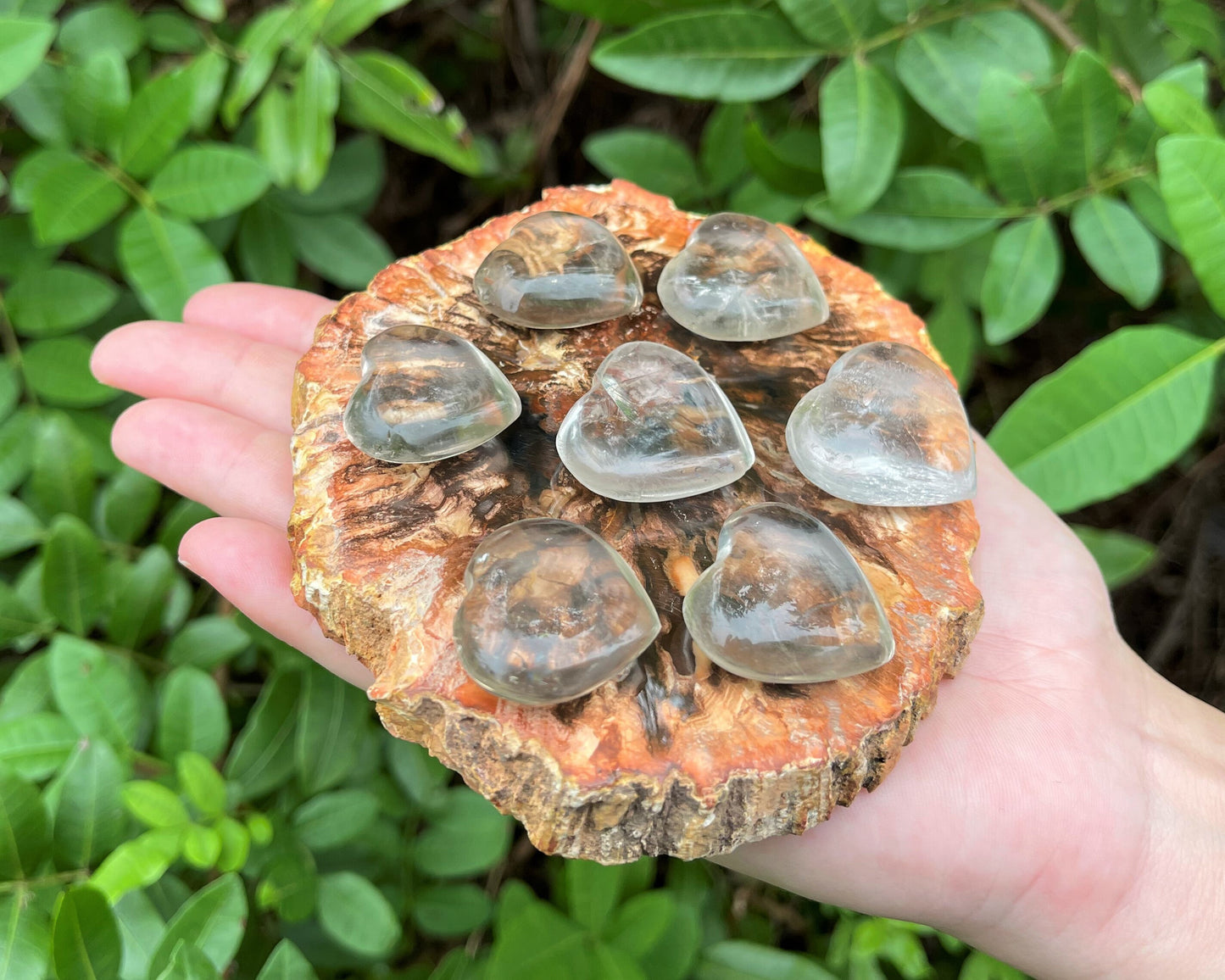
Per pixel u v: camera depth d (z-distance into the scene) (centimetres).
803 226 29
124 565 21
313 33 20
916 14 20
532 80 32
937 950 25
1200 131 18
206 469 20
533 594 14
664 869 25
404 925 22
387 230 33
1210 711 20
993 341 21
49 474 20
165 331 21
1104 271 20
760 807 14
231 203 21
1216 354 19
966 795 17
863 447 16
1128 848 17
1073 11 23
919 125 23
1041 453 19
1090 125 20
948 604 16
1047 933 18
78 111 20
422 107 22
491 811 21
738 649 14
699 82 21
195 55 24
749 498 17
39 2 21
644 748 14
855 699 15
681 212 21
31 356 21
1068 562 20
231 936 16
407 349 16
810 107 28
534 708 14
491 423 16
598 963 19
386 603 15
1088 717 18
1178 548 33
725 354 18
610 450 15
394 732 15
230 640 21
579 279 18
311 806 19
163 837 16
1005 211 21
